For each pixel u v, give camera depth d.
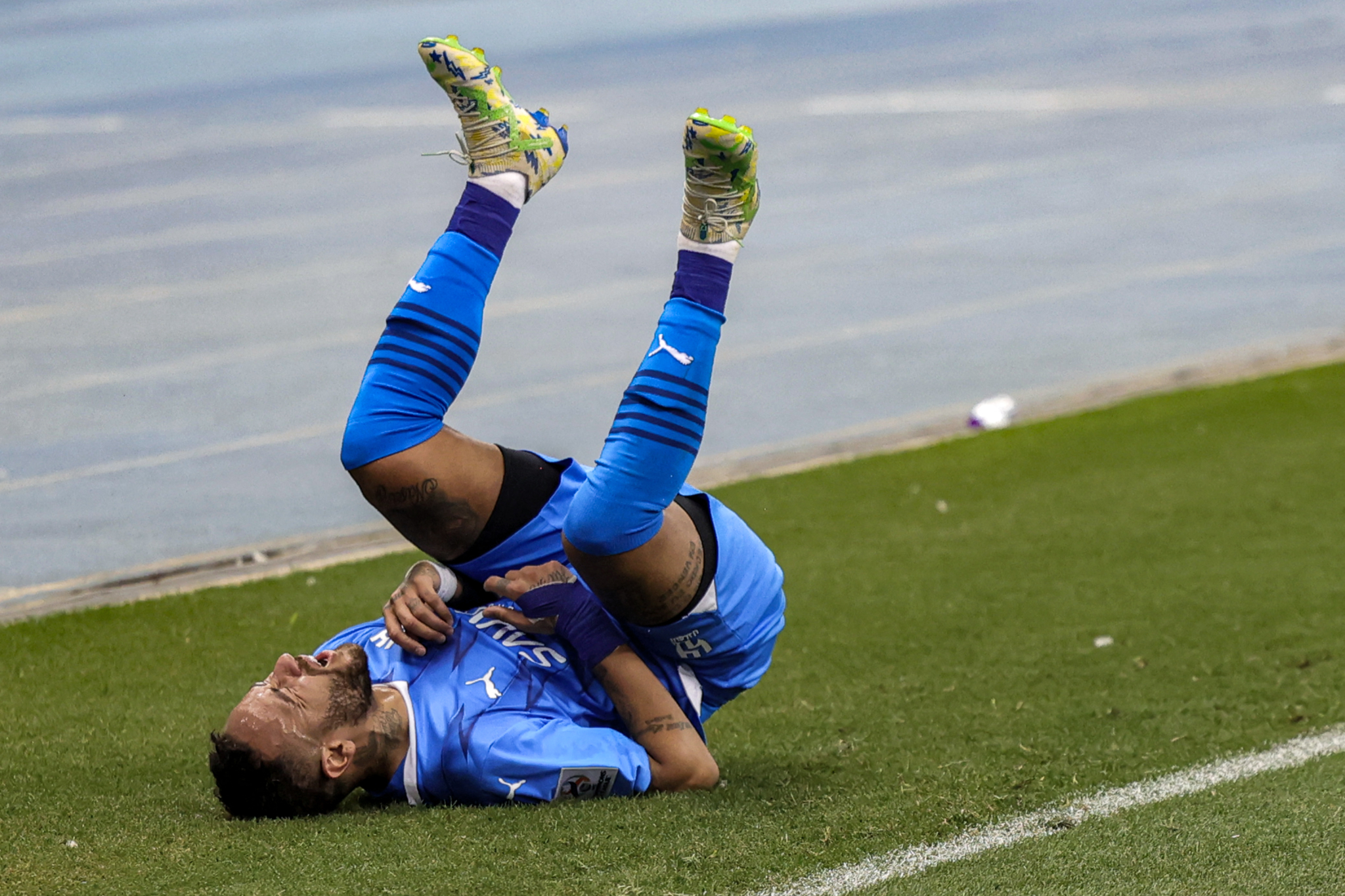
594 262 49.16
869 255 48.66
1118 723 15.74
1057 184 58.53
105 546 25.80
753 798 12.65
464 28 144.50
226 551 25.34
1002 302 42.41
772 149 69.31
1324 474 25.83
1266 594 20.16
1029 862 11.46
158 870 10.85
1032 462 27.73
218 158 74.62
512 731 11.84
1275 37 97.94
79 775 13.84
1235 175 58.28
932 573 21.84
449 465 12.14
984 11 127.19
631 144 72.25
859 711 16.48
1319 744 14.85
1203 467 26.72
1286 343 36.97
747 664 13.13
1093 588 20.83
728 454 30.28
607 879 10.75
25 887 10.64
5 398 35.78
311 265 50.12
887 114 77.44
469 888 10.52
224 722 15.91
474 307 12.26
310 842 11.20
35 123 92.31
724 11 145.75
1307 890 10.79
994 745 15.04
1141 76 85.00
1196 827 12.15
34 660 18.64
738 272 47.25
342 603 21.31
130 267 51.03
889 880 11.10
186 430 32.91
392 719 11.88
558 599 12.46
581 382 35.84
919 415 32.66
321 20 167.25
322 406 34.47
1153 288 43.25
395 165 70.25
